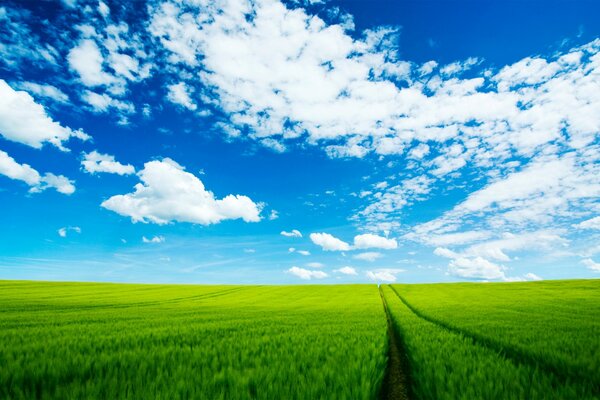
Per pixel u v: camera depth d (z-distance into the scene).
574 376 6.09
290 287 69.19
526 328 13.24
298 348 8.55
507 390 4.94
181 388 4.88
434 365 6.43
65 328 13.68
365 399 4.57
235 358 7.24
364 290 61.50
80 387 4.89
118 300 38.66
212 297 48.56
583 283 60.19
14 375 5.39
